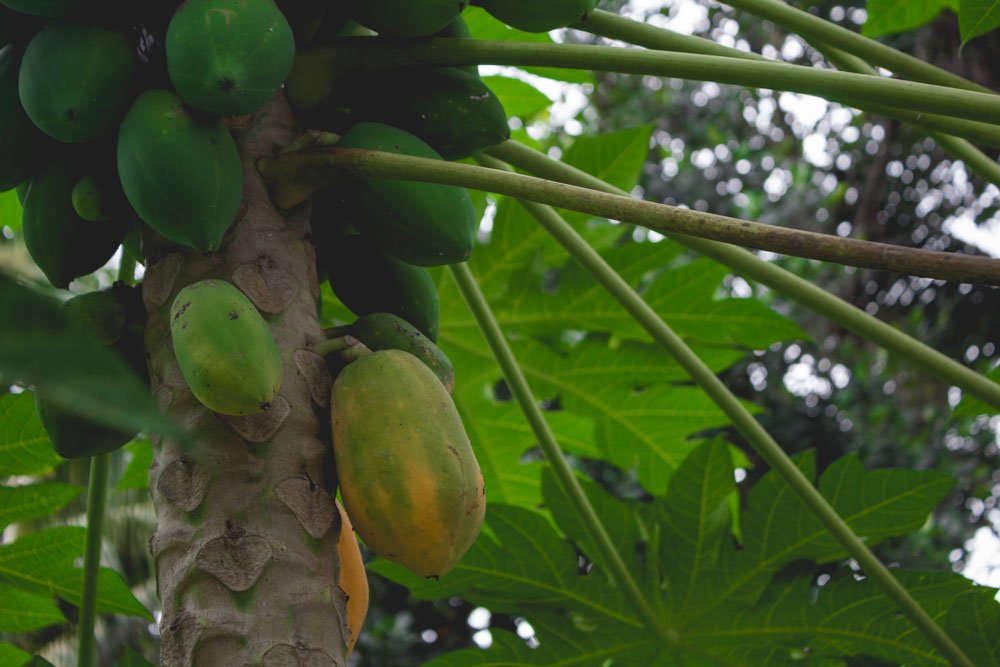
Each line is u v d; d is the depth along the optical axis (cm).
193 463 130
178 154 133
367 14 157
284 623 124
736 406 196
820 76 146
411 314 171
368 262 170
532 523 235
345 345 144
